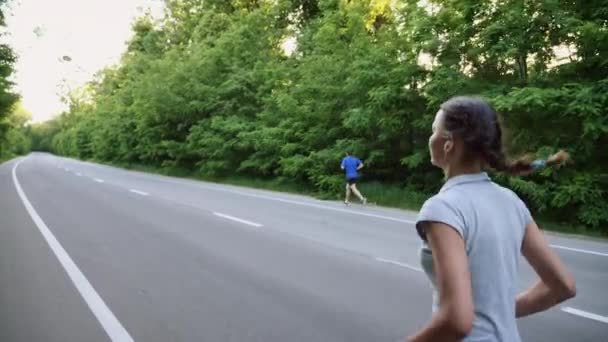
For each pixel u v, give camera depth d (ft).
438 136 5.63
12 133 271.28
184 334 16.40
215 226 38.55
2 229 37.14
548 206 43.62
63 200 56.95
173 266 25.63
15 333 16.52
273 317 18.01
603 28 41.29
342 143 66.03
